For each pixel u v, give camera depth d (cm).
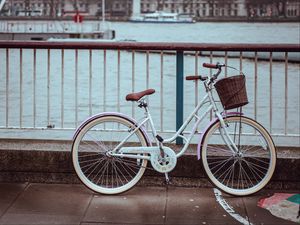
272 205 588
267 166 630
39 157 648
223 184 629
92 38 7312
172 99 2628
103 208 579
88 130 612
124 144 647
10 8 10356
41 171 650
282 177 635
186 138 622
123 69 3111
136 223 541
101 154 633
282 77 3300
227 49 657
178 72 664
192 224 539
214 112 617
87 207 580
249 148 641
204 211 572
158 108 2386
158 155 606
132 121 609
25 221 541
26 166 650
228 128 645
